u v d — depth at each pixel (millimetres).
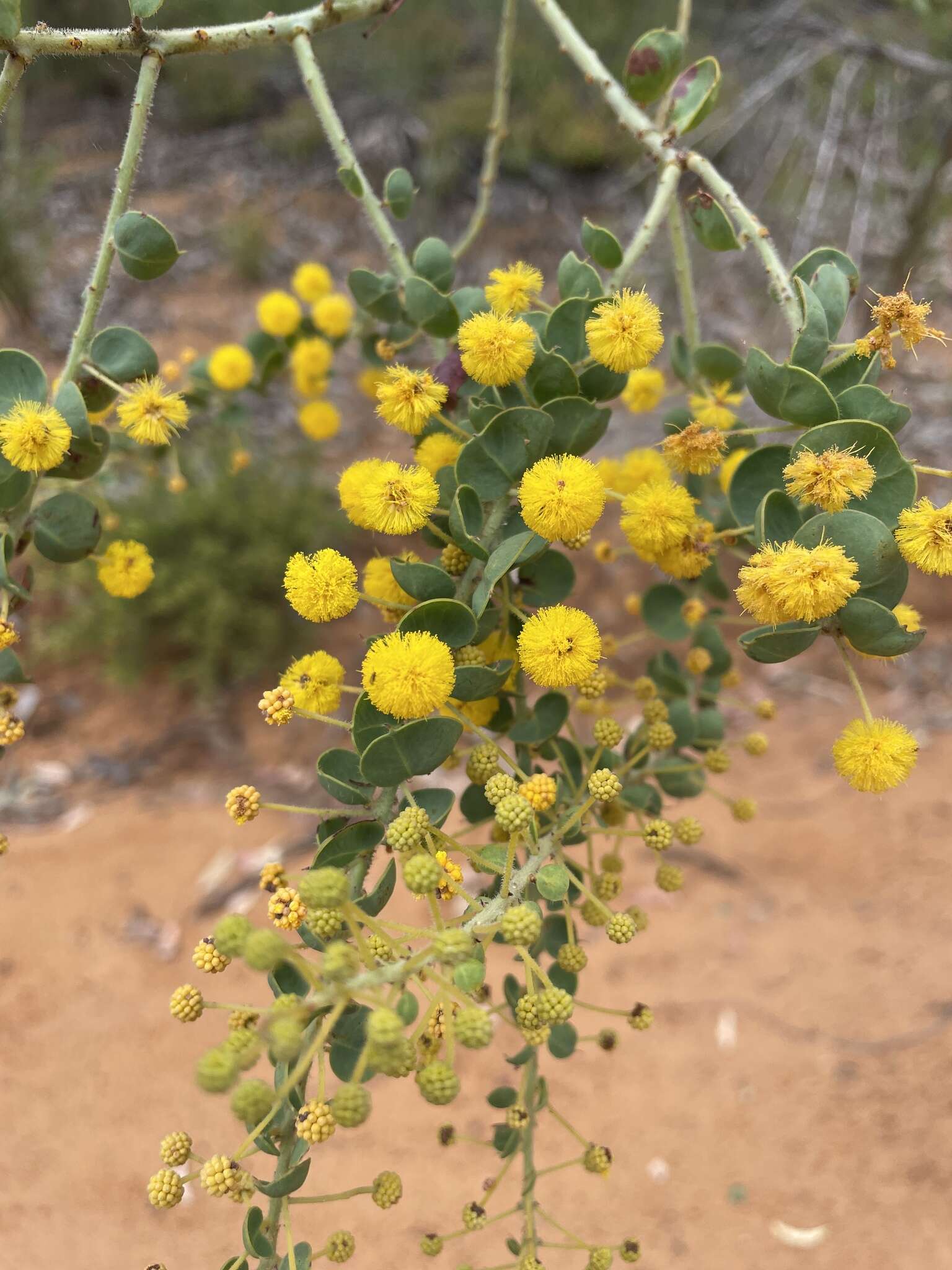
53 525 157
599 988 419
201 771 558
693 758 186
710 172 156
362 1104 88
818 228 648
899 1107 360
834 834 487
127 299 918
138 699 601
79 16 783
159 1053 393
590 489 117
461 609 120
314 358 248
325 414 251
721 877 469
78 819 522
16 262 747
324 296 253
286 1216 106
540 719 145
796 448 119
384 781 114
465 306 177
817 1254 318
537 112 966
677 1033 397
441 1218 332
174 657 615
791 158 661
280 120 1062
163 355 856
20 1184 343
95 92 1088
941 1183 334
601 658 122
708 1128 361
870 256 636
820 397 125
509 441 129
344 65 1021
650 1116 366
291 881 118
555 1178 345
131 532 587
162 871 482
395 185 195
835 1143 351
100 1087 379
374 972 93
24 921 453
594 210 951
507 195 969
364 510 125
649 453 163
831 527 112
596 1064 387
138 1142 358
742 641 115
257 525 613
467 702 133
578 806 132
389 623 140
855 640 115
